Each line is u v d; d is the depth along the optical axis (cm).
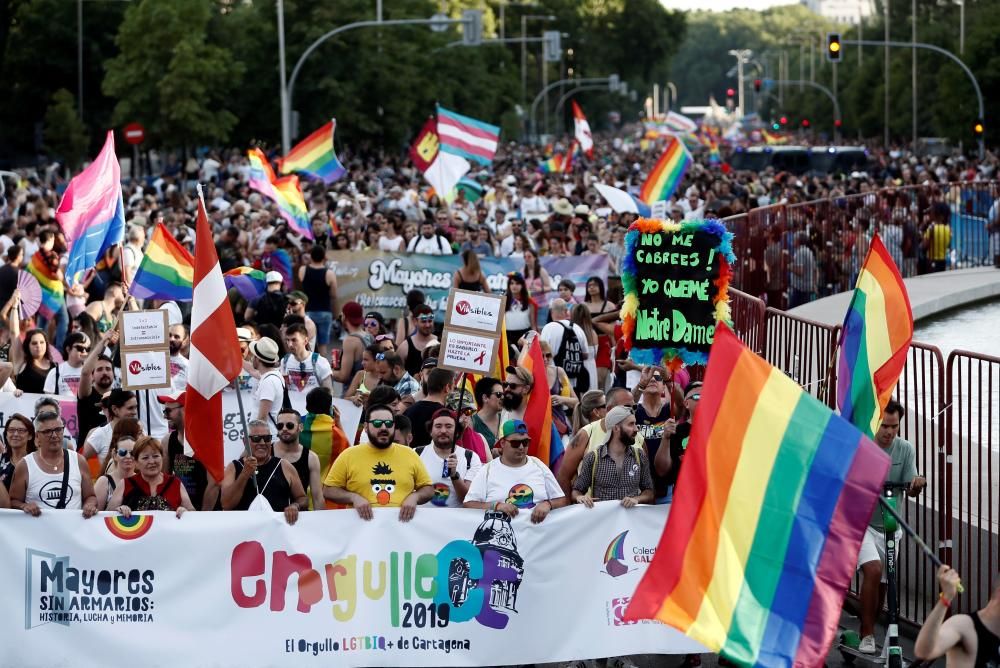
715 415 868
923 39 9775
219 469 1112
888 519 1132
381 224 2945
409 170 6831
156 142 6378
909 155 7906
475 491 1116
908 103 9869
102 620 1075
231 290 2044
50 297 2031
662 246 1295
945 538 1202
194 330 1091
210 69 6153
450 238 2908
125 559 1075
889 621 1060
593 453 1123
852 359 1119
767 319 1577
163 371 1188
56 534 1072
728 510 857
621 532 1108
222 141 6538
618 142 15612
